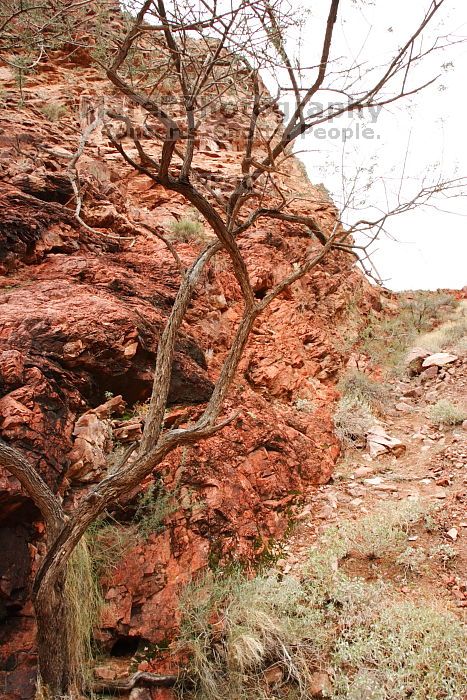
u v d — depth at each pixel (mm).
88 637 3961
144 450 3730
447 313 11578
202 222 8781
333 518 5578
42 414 4340
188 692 3947
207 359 6707
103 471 4645
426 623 4117
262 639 4031
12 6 3986
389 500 5766
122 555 4418
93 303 5383
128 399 5391
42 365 4641
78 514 3506
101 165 8484
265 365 7328
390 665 3910
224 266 8141
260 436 5953
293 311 8578
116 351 5090
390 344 9930
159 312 6180
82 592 4023
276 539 5297
